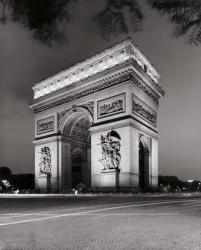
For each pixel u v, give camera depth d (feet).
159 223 69.46
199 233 55.26
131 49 314.35
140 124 309.63
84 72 360.89
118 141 293.84
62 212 101.81
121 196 239.50
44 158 378.73
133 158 289.74
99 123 318.45
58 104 377.91
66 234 55.93
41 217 85.87
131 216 85.40
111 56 331.57
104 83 323.16
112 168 293.02
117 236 53.11
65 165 366.63
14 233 57.52
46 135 386.73
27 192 418.92
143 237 51.72
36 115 408.67
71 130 379.35
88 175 397.39
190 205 129.80
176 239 49.52
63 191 352.28
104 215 89.30
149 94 344.08
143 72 317.63
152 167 334.65
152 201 163.12
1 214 95.55
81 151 396.16
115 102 308.60
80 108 345.31
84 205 135.64
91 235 54.49
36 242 48.06
